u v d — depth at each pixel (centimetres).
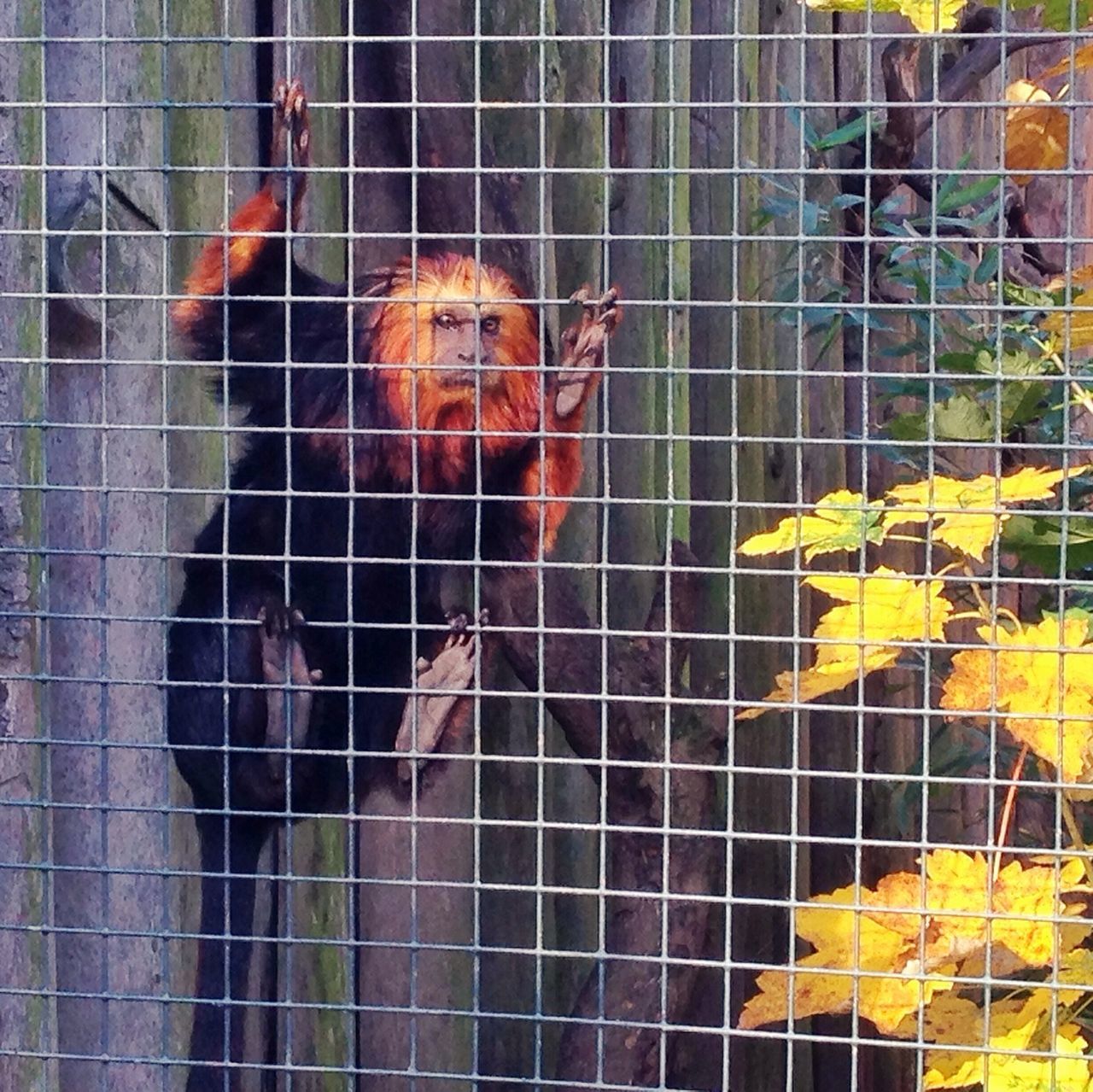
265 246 234
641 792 259
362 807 267
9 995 177
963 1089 192
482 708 280
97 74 210
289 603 177
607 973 260
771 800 345
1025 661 156
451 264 245
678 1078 279
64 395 209
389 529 248
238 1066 158
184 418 241
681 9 313
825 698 364
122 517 219
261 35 252
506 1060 288
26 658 197
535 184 269
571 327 249
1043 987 151
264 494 166
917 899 164
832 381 373
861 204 299
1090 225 376
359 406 244
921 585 168
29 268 198
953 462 239
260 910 253
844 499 169
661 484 311
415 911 156
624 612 303
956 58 373
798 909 167
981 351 195
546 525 251
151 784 226
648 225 306
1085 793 177
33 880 199
